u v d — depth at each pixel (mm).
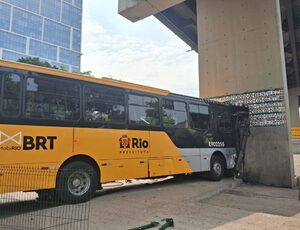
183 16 23047
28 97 6844
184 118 11102
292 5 22703
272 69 12344
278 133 11977
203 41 14711
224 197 9234
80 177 7688
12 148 6434
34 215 6363
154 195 9031
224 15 14094
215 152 12430
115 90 8789
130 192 9539
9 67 6660
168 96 10594
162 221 6047
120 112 8820
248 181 12516
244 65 13164
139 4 12961
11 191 6324
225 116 13062
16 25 87125
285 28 26469
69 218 6164
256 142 12531
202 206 7785
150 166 9484
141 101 9555
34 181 6711
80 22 104625
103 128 8281
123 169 8664
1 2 84062
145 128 9523
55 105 7301
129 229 5414
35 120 6875
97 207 7258
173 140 10492
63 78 7566
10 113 6508
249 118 12836
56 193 7184
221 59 13953
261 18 12852
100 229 5512
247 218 6652
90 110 8023
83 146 7723
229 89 13547
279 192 10359
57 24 97188
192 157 11188
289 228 5945
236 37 13562
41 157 6875
